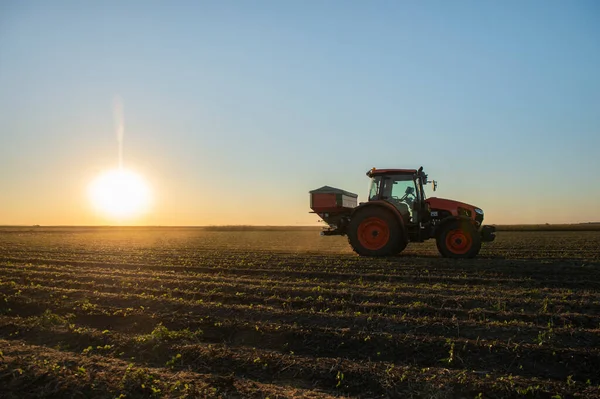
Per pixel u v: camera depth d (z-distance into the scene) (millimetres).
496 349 5801
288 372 5535
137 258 15953
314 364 5621
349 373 5363
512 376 5246
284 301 8422
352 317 7152
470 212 13977
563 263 12398
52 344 6691
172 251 19156
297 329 6703
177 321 7352
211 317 7488
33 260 15391
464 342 5988
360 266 12289
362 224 14156
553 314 7027
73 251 19266
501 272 11031
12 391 4902
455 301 8008
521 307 7664
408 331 6590
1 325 7359
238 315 7637
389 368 5473
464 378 5117
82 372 5270
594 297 8070
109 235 43906
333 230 15141
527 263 12359
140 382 5047
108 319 7750
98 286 10211
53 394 4824
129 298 8812
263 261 14180
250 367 5684
